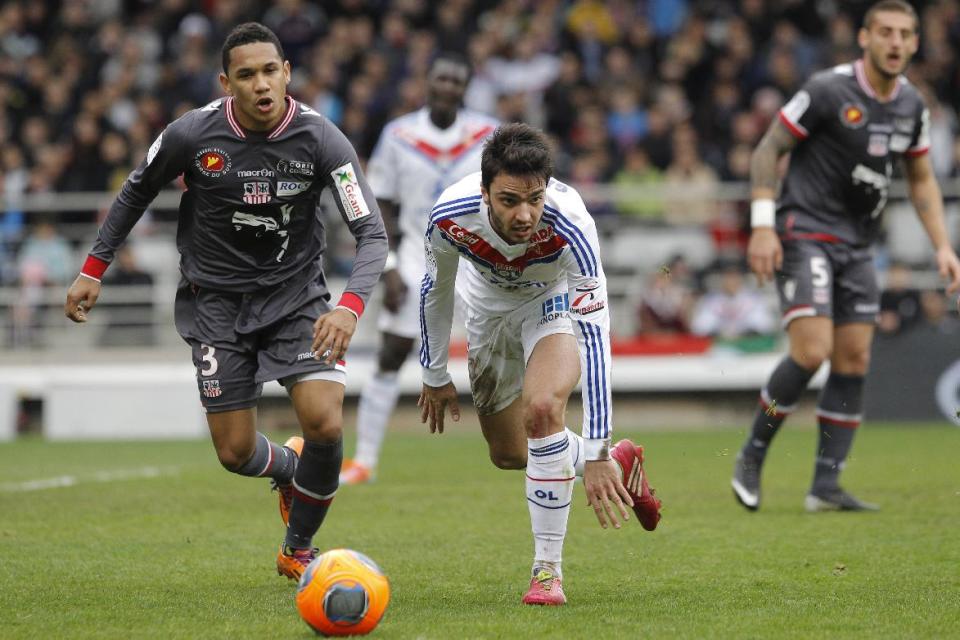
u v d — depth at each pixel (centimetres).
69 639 1555
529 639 1544
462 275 2019
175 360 5594
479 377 1977
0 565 2111
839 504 2750
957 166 5831
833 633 1575
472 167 3350
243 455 1970
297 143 1897
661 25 7088
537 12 6919
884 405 5041
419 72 6450
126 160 6038
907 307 5125
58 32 7044
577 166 5844
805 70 6519
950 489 3094
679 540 2361
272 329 1934
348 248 5538
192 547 2297
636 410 5375
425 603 1789
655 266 5612
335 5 7112
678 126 6084
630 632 1581
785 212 2772
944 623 1631
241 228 1925
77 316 1978
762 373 5216
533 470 1773
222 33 6750
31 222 5944
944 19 6856
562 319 1852
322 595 1551
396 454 4169
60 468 3766
